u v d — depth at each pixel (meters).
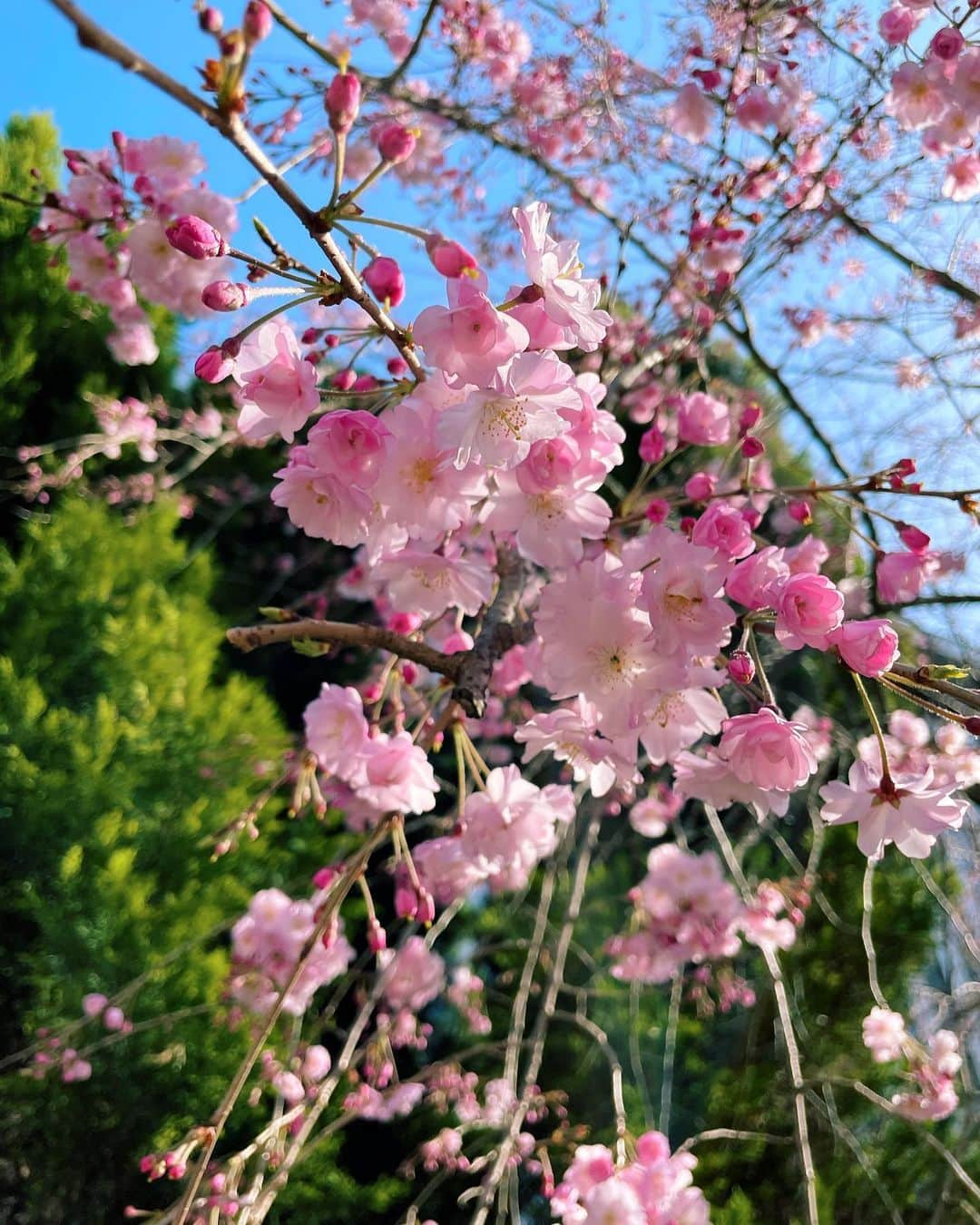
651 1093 4.91
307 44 1.66
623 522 2.19
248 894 4.41
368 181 0.99
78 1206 3.64
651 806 3.92
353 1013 4.89
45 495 6.20
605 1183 1.70
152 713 4.80
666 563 1.29
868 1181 4.27
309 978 2.64
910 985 4.96
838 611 1.28
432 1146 3.16
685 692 1.49
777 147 3.04
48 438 6.98
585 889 5.30
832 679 5.10
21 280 6.89
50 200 1.96
